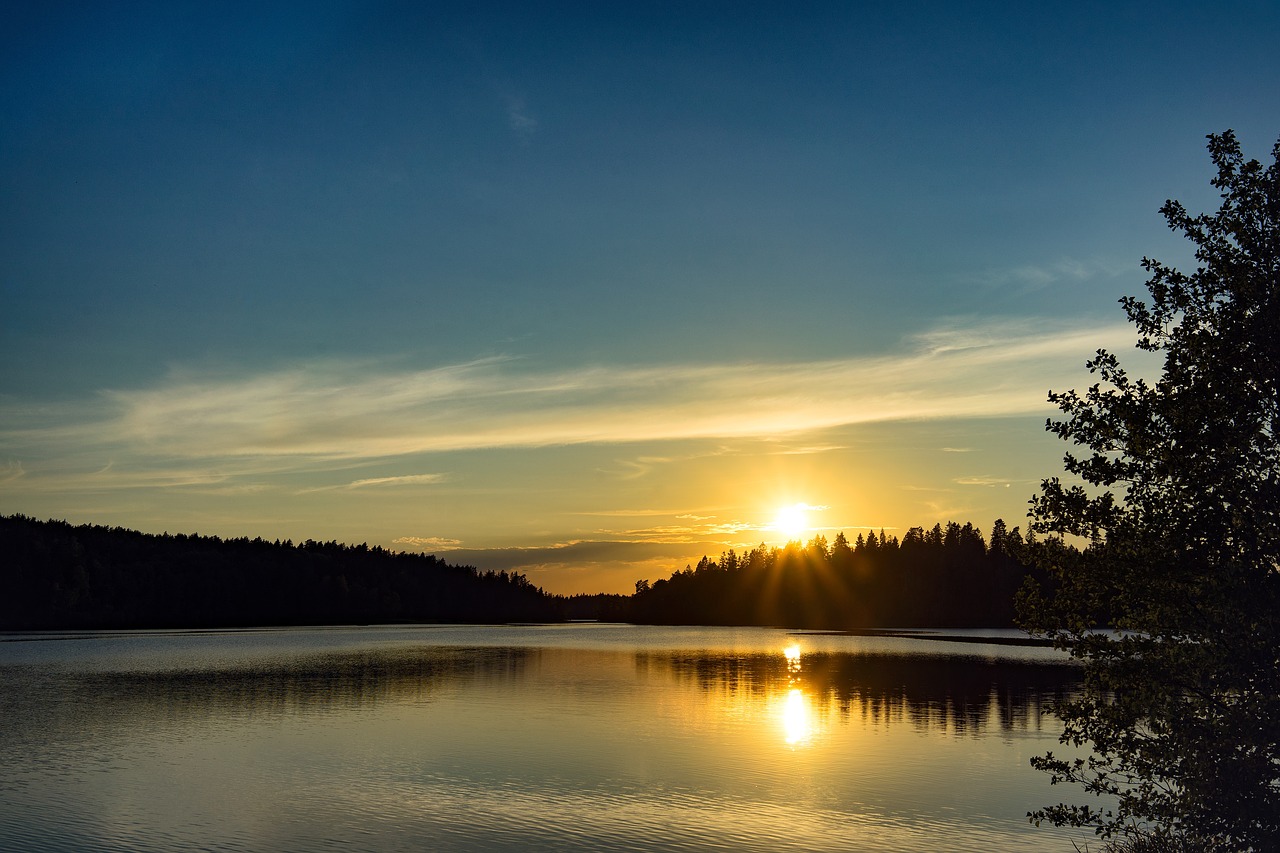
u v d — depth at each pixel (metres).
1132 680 15.88
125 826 25.75
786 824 26.55
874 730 43.56
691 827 26.22
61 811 27.25
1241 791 14.60
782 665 84.31
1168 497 16.09
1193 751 15.11
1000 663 87.56
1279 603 14.61
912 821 26.98
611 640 140.00
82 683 62.25
